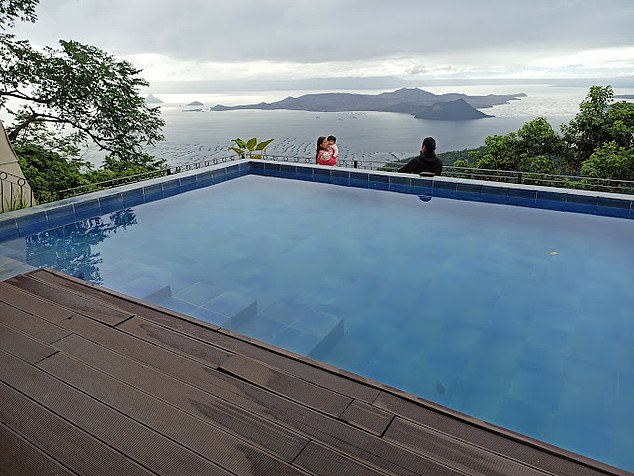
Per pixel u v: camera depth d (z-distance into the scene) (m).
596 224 4.51
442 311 2.95
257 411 1.48
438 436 1.37
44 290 2.40
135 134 11.21
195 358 1.78
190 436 1.37
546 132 7.82
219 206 5.37
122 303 2.25
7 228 4.04
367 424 1.42
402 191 5.85
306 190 6.08
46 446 1.33
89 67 10.14
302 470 1.25
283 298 3.13
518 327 2.74
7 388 1.59
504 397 2.11
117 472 1.24
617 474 1.24
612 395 2.12
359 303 3.07
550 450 1.32
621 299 3.06
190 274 3.52
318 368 1.72
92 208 4.80
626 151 6.61
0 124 5.35
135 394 1.56
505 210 5.02
